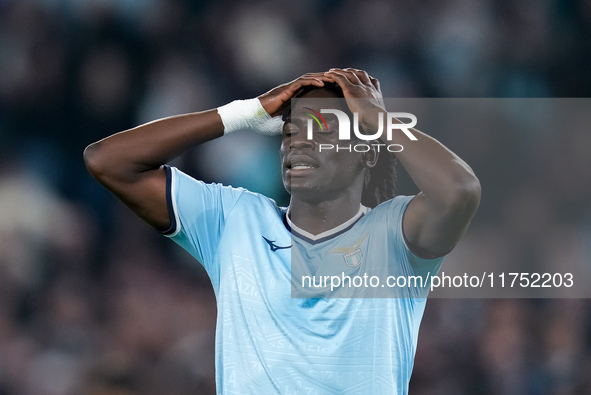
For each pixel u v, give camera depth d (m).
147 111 31.53
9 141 30.42
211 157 30.11
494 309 26.31
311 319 10.98
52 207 29.23
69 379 25.67
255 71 32.72
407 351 11.28
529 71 33.97
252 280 11.17
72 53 31.45
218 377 11.23
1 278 27.22
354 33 33.59
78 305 27.30
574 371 25.83
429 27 33.75
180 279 28.27
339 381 10.78
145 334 26.89
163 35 32.25
